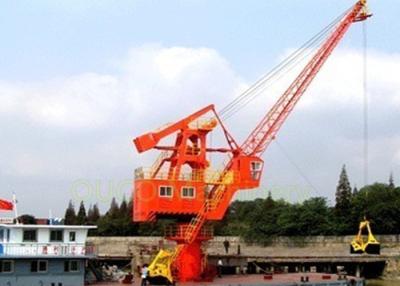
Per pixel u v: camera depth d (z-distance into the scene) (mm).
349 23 77812
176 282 59812
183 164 63094
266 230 115812
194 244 63281
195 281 61375
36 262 52562
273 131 71875
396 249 104438
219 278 65562
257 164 67250
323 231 115062
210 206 63469
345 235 113750
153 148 62344
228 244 104125
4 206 57188
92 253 56406
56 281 53281
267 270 84375
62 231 54156
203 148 64125
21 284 51688
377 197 117375
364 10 78250
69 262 54188
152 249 90062
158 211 61094
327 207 119688
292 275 70938
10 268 51438
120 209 133750
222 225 128375
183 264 62438
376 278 97812
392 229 111062
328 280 64125
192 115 64250
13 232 52000
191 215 63406
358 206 115688
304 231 115438
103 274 62844
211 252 111688
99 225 128750
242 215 135875
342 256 96562
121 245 112062
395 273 95875
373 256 96875
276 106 73438
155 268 57250
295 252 111688
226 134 65562
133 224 126250
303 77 75438
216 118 65125
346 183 121875
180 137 63781
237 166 65875
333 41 77188
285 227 114938
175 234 63219
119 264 95625
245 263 81000
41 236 53250
